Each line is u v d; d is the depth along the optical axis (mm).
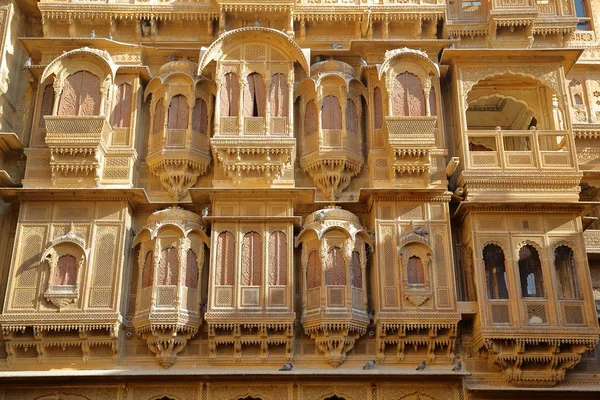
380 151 17172
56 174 16484
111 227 16172
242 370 15062
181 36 18547
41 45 17641
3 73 17625
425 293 15594
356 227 16156
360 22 18531
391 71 17328
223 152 16656
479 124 20797
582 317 15266
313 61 18359
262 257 15922
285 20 18422
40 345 15312
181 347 15469
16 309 15352
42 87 17344
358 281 15891
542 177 16422
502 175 16422
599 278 17578
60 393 15172
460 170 16859
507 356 15188
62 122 16469
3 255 16578
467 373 14992
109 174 16672
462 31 18734
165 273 15703
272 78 17359
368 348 15727
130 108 17344
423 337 15500
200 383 15273
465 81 17484
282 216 16219
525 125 19953
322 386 15359
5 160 17344
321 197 17047
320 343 15438
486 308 15359
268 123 16906
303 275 16031
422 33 18719
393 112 17016
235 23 18469
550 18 18750
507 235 15969
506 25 18422
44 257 15695
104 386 15242
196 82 17453
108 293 15578
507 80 18172
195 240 16203
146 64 18172
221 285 15680
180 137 17031
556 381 15328
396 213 16422
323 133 17156
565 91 17281
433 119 16688
